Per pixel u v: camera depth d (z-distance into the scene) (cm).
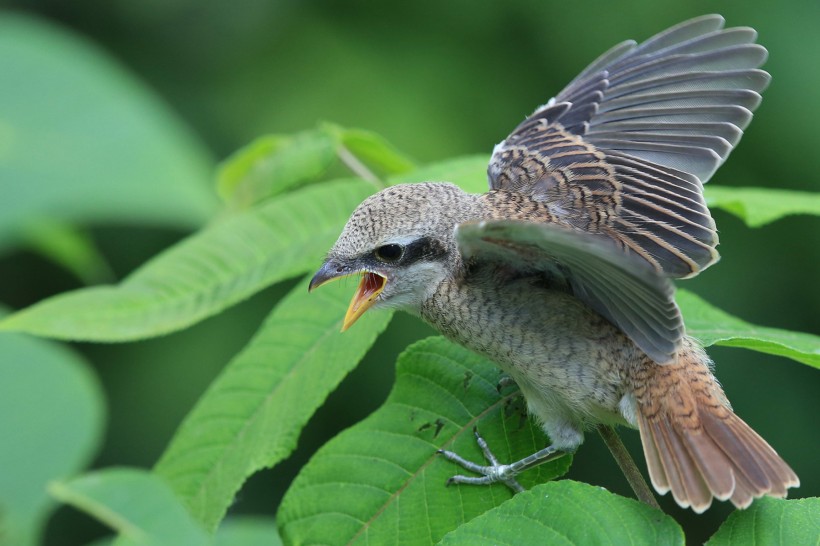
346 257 599
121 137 437
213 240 652
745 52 657
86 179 423
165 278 634
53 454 462
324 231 655
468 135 1494
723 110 646
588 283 534
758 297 1354
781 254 1360
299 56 1545
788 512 477
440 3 1551
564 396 571
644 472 1241
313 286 595
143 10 1589
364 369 1289
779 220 1354
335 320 612
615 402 568
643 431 546
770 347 534
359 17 1567
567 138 650
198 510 566
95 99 453
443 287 587
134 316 616
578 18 1521
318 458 552
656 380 548
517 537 465
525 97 1526
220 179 777
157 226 1423
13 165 417
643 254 559
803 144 1400
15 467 457
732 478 500
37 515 439
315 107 1488
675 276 555
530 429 569
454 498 538
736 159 1438
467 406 568
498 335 573
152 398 1311
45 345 498
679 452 527
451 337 595
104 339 596
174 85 1551
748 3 1431
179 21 1592
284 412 581
